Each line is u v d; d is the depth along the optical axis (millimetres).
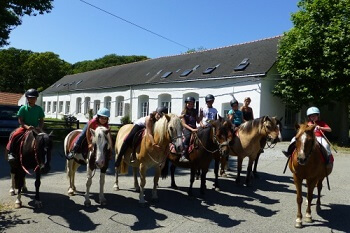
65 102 41531
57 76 60344
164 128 6375
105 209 6348
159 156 6539
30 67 58250
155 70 30125
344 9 16750
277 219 6070
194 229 5480
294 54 17438
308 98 17062
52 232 5133
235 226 5664
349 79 16250
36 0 16609
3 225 5352
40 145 5852
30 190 7516
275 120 8094
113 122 32062
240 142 8312
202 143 7152
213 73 22656
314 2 17328
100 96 34156
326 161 5914
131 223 5668
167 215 6156
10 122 15273
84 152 6645
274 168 11344
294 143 6242
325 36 16578
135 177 7887
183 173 10234
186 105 7949
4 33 16734
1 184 7926
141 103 28906
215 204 6965
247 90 19875
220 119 7281
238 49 25125
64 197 7035
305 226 5715
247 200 7324
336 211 6590
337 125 22922
